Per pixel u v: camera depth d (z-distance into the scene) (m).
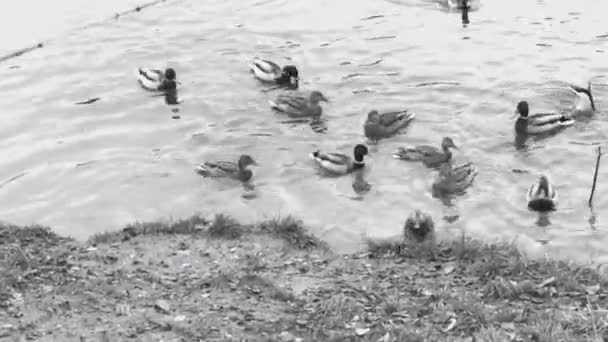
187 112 32.59
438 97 32.84
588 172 27.53
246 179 27.52
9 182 27.91
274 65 34.62
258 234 22.23
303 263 20.39
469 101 32.44
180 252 20.81
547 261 20.30
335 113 32.22
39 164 29.05
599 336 15.73
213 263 20.16
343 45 37.91
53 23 41.69
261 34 39.47
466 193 26.64
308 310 17.52
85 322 16.58
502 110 31.64
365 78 34.69
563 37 37.66
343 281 19.20
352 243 23.31
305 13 41.75
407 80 34.34
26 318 16.72
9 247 20.84
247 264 20.11
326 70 35.62
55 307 17.17
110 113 32.75
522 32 38.44
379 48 37.44
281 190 27.09
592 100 31.17
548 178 26.36
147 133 31.11
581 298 17.81
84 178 28.02
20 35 40.38
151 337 16.03
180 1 44.00
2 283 18.16
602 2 41.41
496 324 16.45
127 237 21.88
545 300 17.73
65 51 38.56
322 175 28.02
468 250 20.56
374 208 25.81
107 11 42.94
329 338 16.22
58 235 22.56
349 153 29.42
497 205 25.84
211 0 44.00
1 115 32.81
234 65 36.50
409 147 28.84
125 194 26.97
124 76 35.91
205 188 27.23
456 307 17.27
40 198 26.88
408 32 39.06
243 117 32.06
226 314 17.19
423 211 25.17
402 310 17.36
